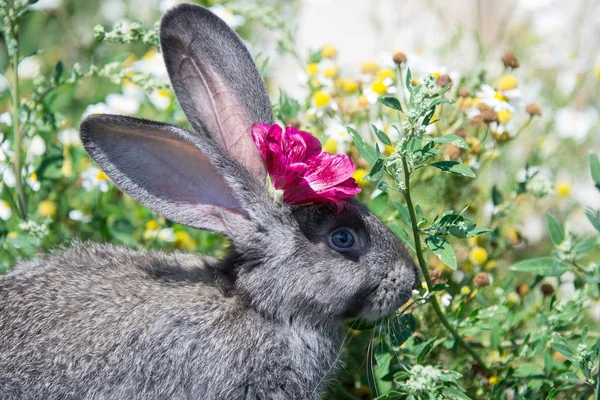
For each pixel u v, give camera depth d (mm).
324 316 5398
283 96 7016
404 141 4844
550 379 5531
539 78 9031
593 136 8141
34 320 5176
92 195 7000
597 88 8742
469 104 6609
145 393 5145
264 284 5328
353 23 10672
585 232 7387
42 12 8945
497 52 9641
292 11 9766
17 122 6184
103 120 5070
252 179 5312
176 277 5453
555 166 8047
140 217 6910
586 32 9523
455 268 4906
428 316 5914
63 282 5359
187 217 5328
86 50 9102
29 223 6051
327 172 5105
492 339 5672
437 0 10570
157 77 7320
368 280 5277
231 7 7520
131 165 5234
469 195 6789
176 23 5465
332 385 5832
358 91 6859
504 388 5500
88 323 5164
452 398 5148
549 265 5195
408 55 6891
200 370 5199
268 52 9180
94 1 9625
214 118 5602
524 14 10266
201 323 5254
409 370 5230
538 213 7832
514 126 7918
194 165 5305
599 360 4906
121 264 5543
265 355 5309
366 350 5930
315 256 5281
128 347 5133
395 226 5371
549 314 5746
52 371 5059
